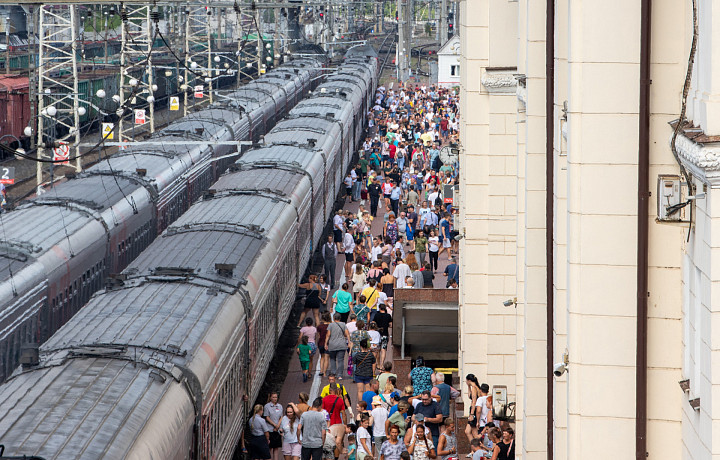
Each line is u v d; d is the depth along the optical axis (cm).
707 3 2827
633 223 3531
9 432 4103
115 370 4956
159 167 11175
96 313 5956
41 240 7631
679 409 3528
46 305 7250
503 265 7294
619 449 3622
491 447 6344
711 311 2848
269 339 8456
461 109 8119
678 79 3434
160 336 5588
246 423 7088
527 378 5000
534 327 4978
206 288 6750
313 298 9975
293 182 11194
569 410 3647
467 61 7225
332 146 14925
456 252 13112
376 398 6925
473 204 7288
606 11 3466
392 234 12625
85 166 17900
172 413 4878
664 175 3266
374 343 8556
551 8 4528
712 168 2748
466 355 7406
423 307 8575
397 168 16250
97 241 8488
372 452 6838
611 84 3491
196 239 8106
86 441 4125
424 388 7319
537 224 4950
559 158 4284
